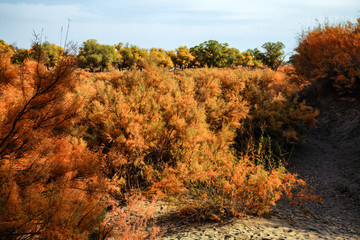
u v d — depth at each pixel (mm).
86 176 2467
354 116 9758
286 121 8727
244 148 7273
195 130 6156
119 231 3113
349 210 4910
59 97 2229
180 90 8062
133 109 6055
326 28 12477
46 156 2271
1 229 1778
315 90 12695
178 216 4066
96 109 5434
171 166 5445
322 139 9531
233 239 3240
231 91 9820
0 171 1889
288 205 4980
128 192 4699
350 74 10602
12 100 2201
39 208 1952
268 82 10977
